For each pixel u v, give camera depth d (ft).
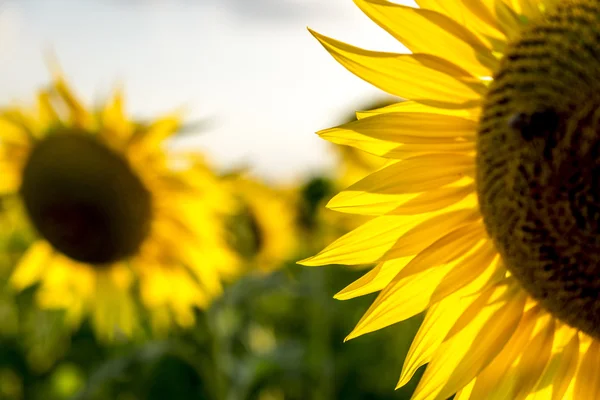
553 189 2.47
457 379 2.60
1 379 4.85
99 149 3.43
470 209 2.62
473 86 2.56
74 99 3.41
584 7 2.46
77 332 4.88
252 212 4.83
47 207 3.52
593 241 2.48
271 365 3.82
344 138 2.60
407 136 2.58
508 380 2.62
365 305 5.10
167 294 3.69
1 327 5.00
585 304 2.51
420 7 2.56
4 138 3.48
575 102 2.43
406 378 2.62
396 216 2.63
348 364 4.55
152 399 4.55
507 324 2.62
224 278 3.95
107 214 3.49
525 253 2.53
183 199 3.50
